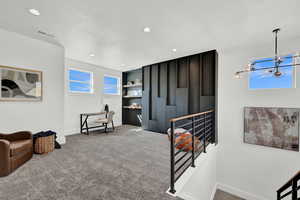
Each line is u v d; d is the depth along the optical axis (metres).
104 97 5.53
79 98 4.70
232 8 1.89
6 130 2.59
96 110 5.21
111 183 1.77
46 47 3.12
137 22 2.25
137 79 5.87
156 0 1.73
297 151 2.92
